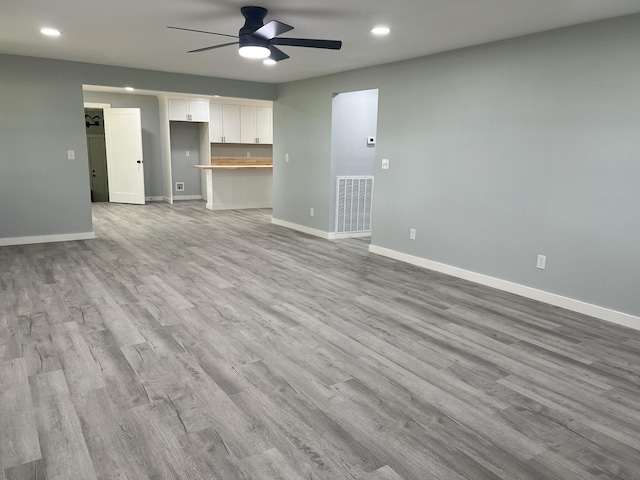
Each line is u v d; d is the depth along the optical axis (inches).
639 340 126.3
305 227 278.7
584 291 145.3
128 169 375.2
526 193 158.4
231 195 366.6
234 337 122.6
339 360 111.0
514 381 102.9
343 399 93.9
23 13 140.6
